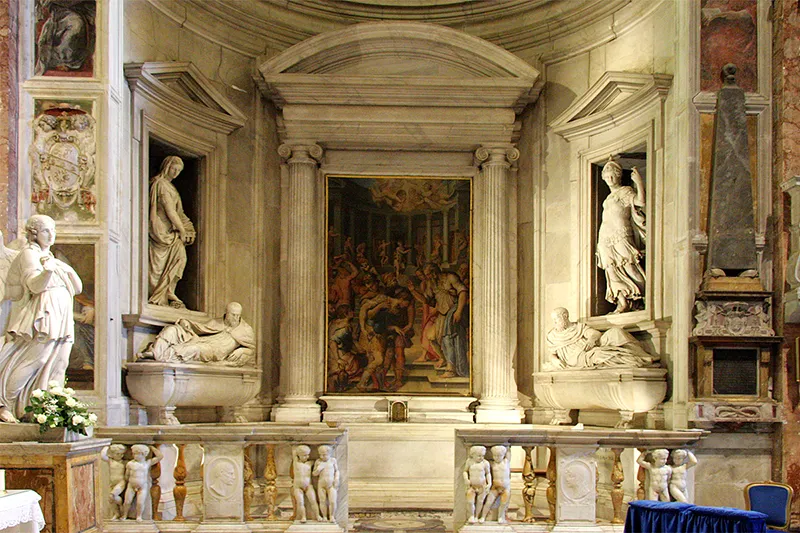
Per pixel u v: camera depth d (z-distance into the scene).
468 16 11.83
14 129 8.74
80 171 8.82
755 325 8.67
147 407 9.23
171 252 10.28
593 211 10.88
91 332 8.66
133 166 9.59
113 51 9.07
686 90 9.11
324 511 7.81
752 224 8.75
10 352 7.51
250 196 11.34
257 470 10.77
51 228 7.68
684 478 8.09
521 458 10.86
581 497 7.97
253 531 7.83
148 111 9.86
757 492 7.39
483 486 7.88
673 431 8.11
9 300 7.68
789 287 8.70
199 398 9.62
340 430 7.90
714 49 9.11
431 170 11.66
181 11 10.55
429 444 10.80
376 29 11.10
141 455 7.90
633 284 10.26
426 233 11.66
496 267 11.29
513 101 11.27
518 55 11.71
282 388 11.31
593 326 10.64
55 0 8.97
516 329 11.50
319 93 11.21
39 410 7.15
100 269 8.73
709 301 8.72
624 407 9.38
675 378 9.11
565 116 11.02
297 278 11.27
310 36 11.79
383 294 11.55
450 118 11.38
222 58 11.16
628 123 10.38
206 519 7.86
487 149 11.41
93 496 7.52
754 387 8.65
